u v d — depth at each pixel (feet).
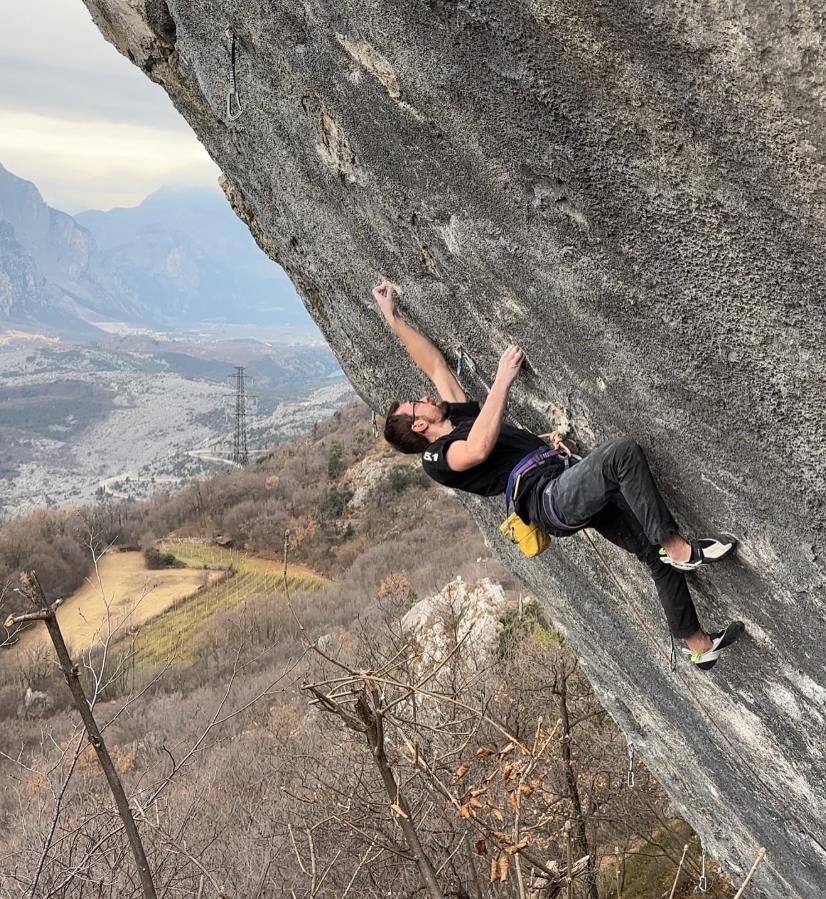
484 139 9.27
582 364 10.52
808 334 7.70
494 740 23.48
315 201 13.38
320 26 10.18
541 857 22.39
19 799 35.17
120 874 21.74
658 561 10.96
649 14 6.83
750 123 6.84
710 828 16.90
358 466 170.19
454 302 12.19
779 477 8.91
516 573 18.28
